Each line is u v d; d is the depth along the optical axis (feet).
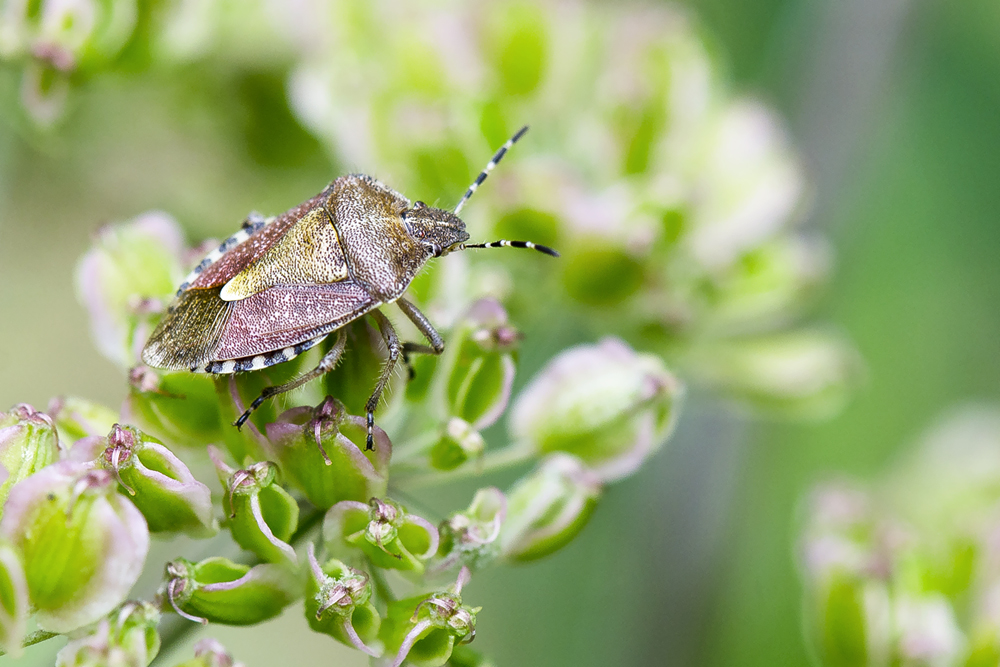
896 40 0.46
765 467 0.47
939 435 0.48
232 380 0.40
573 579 0.48
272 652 0.54
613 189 0.44
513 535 0.40
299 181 0.47
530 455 0.41
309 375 0.40
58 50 0.43
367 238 0.41
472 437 0.40
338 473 0.39
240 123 0.46
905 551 0.42
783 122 0.46
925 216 0.51
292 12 0.45
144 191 0.46
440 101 0.44
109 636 0.38
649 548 0.46
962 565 0.42
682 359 0.45
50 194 0.49
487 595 0.49
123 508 0.38
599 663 0.46
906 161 0.51
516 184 0.43
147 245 0.41
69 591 0.38
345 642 0.39
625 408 0.41
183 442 0.40
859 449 0.50
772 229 0.45
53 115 0.44
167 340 0.40
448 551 0.39
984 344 0.51
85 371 0.54
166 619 0.39
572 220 0.43
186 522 0.39
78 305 0.53
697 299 0.44
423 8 0.45
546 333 0.45
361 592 0.38
